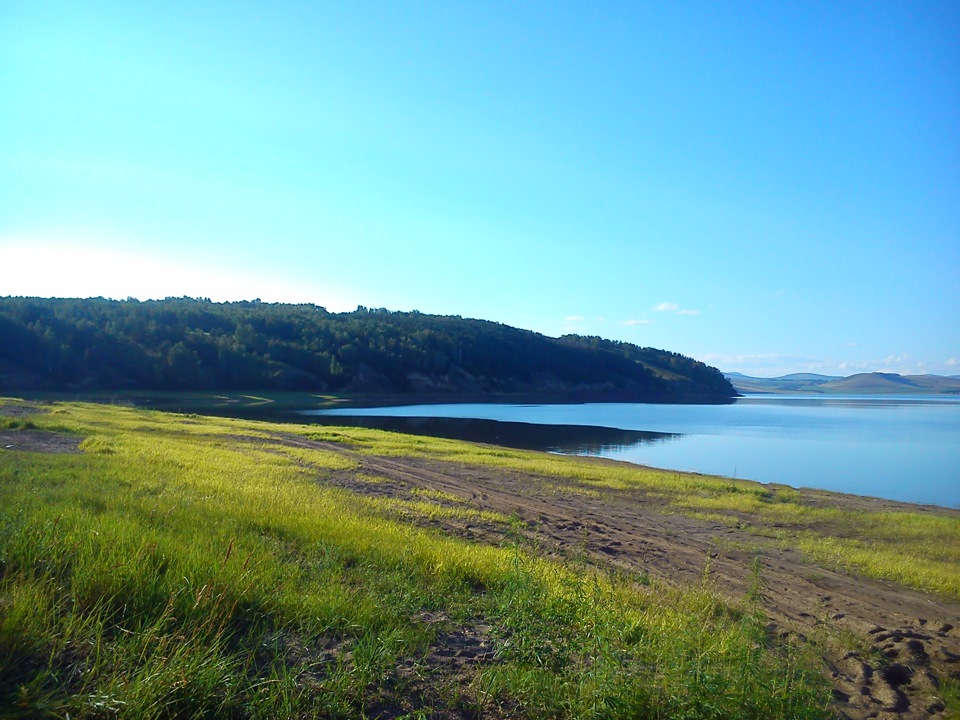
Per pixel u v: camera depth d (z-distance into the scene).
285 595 5.42
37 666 3.80
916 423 75.56
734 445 46.59
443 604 6.39
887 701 5.88
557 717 4.32
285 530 8.37
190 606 4.80
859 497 24.33
